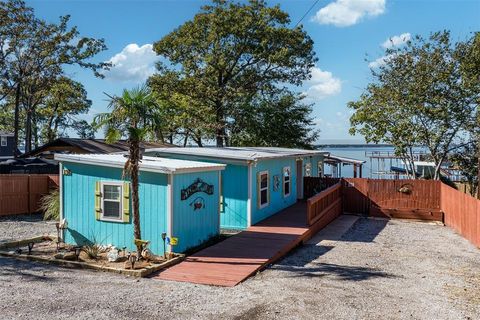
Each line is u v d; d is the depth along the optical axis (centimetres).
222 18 3297
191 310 678
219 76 3512
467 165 2447
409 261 1117
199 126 3428
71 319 630
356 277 923
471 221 1434
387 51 2458
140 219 1070
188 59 3403
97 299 721
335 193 1936
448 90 2250
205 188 1196
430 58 2278
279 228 1398
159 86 3350
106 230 1112
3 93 3178
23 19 2942
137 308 681
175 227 1056
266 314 665
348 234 1548
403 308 715
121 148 2578
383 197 2012
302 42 3391
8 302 698
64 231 1163
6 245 1112
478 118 2153
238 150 1792
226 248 1112
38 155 2595
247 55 3484
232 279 857
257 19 3334
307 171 2327
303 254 1166
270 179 1677
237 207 1463
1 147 4372
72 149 2491
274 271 959
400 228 1722
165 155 1540
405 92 2345
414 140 2298
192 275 883
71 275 873
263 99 3566
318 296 764
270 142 3556
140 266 916
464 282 917
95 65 3328
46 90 3688
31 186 1853
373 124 2408
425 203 1959
